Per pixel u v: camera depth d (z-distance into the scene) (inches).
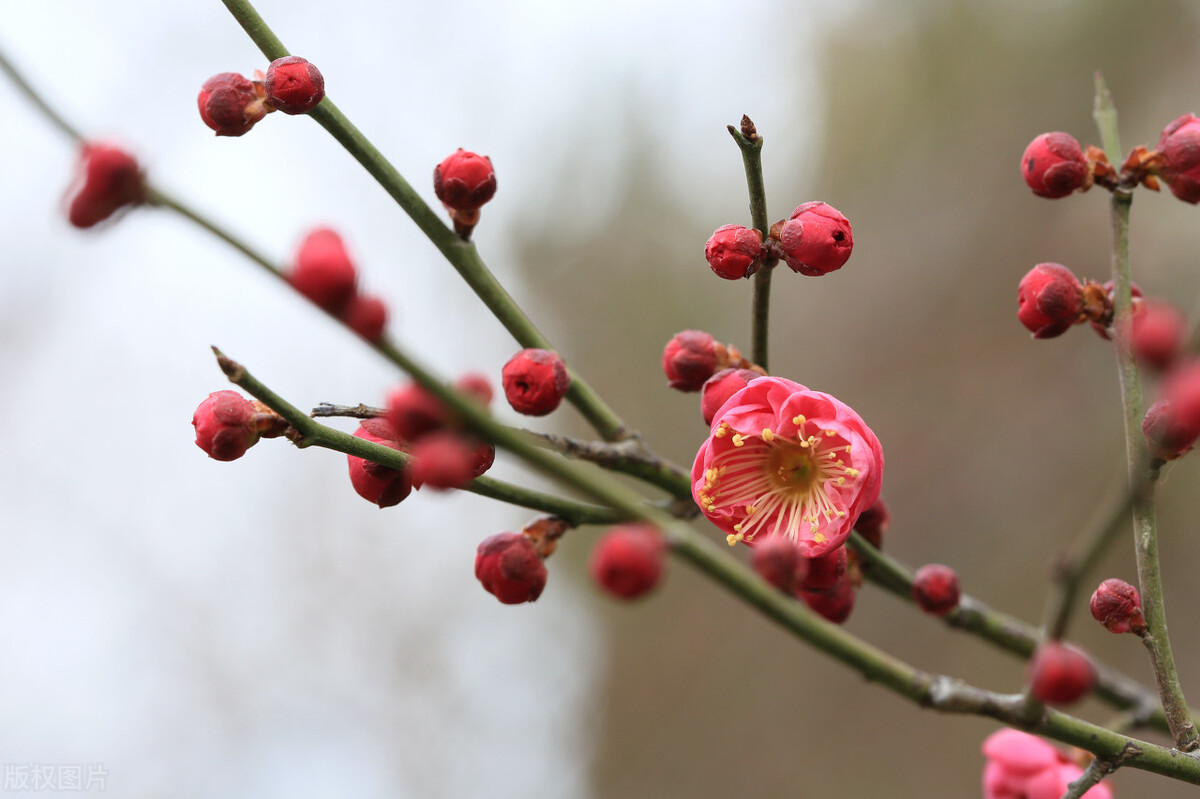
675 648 358.3
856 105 364.2
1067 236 279.4
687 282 413.7
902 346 311.4
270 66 81.5
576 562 399.2
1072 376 275.9
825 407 80.4
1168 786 214.8
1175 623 226.7
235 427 76.0
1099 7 301.7
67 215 43.4
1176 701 72.7
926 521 285.0
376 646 370.0
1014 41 324.5
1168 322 55.0
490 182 83.9
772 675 330.0
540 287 458.9
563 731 382.9
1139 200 259.9
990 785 97.0
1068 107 301.6
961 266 307.3
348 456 80.0
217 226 44.8
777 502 81.9
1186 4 283.6
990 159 314.5
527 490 83.0
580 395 90.4
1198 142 80.7
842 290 334.0
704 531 297.9
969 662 269.7
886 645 283.9
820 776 300.0
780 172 385.4
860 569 93.7
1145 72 288.5
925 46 347.9
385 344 45.8
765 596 66.1
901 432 299.1
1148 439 63.1
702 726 341.4
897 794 278.5
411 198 86.0
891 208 335.9
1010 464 276.5
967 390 292.4
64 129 47.0
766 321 85.8
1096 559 58.6
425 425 49.1
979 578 268.8
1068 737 73.0
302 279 44.0
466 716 376.8
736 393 83.4
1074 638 239.0
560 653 391.9
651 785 345.7
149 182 43.7
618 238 440.8
